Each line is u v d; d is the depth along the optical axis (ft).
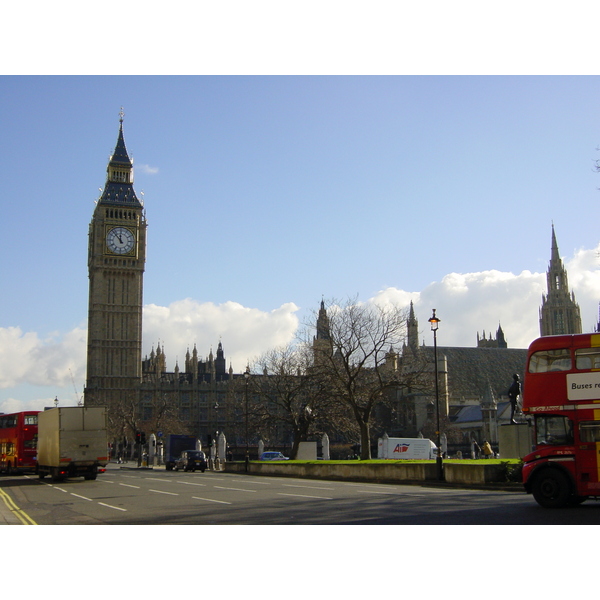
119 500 100.63
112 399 585.63
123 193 618.85
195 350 623.36
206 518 73.26
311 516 73.15
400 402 456.45
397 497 99.09
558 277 640.99
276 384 270.87
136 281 609.01
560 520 66.69
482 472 125.18
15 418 201.67
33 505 95.96
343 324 223.92
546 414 81.30
